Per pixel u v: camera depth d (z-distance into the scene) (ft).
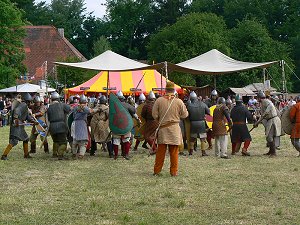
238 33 209.97
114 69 68.28
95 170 39.75
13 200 28.02
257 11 260.42
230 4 264.11
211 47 192.95
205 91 157.17
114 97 46.24
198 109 49.39
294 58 245.24
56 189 31.45
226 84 197.57
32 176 36.70
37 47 219.82
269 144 49.19
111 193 29.96
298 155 50.21
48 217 24.34
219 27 210.38
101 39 242.17
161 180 34.78
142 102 53.93
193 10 274.98
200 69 70.18
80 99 45.83
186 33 195.42
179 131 36.58
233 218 24.11
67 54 218.18
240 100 49.93
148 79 101.14
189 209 25.93
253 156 49.52
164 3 279.49
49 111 45.98
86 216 24.58
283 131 49.19
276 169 40.09
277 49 207.21
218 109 48.21
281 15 263.90
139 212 25.26
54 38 223.51
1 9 142.61
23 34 149.79
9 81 146.30
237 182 33.83
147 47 214.69
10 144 45.91
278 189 31.22
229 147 59.06
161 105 36.37
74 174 37.68
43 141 47.03
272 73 197.06
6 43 147.54
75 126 45.96
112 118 46.16
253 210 25.54
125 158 46.83
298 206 26.48
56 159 46.68
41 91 129.29
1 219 23.90
